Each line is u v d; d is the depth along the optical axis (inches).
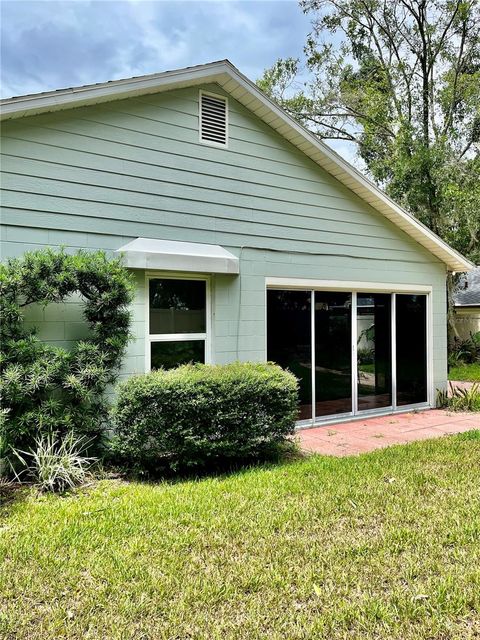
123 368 218.2
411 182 553.3
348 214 309.1
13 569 116.9
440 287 367.2
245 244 262.7
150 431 185.8
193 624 96.9
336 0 720.3
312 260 291.9
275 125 271.7
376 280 324.2
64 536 133.8
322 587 110.3
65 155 204.8
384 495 166.2
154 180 230.2
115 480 187.9
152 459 189.5
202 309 250.4
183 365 224.1
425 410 355.6
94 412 197.9
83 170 209.5
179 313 241.1
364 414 322.0
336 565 119.3
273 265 274.5
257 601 104.7
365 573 116.2
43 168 199.3
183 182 239.8
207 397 190.1
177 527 140.3
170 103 235.6
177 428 185.9
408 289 343.6
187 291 244.8
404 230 338.3
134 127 224.1
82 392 186.7
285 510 152.3
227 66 244.2
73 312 204.5
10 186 191.6
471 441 248.2
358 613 100.4
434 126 687.7
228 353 255.8
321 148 281.4
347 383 313.7
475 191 551.8
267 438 205.0
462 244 606.9
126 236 221.6
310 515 148.6
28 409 182.1
